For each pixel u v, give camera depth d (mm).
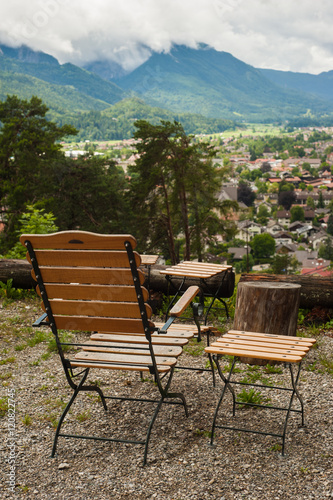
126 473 2441
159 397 3361
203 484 2336
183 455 2609
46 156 32625
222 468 2473
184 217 31734
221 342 2941
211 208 31844
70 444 2729
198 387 3551
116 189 30469
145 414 3119
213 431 2727
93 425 2963
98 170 30625
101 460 2568
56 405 3217
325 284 5145
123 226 30375
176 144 31219
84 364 2750
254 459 2555
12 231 28484
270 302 4082
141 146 31500
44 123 35469
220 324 5168
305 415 3061
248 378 3713
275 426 2938
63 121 188000
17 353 4230
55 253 2541
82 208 29938
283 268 68062
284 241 118500
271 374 3803
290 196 164875
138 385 3576
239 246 100312
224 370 3857
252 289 4129
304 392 3404
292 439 2768
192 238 32125
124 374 3789
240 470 2451
